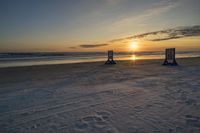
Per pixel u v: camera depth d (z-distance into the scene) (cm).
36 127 316
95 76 945
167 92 537
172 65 1444
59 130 301
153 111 377
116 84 702
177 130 286
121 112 378
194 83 661
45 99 501
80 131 295
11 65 1861
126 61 2148
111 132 288
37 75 1033
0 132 300
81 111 393
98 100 477
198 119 328
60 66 1634
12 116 373
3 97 530
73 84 727
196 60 1970
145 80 768
